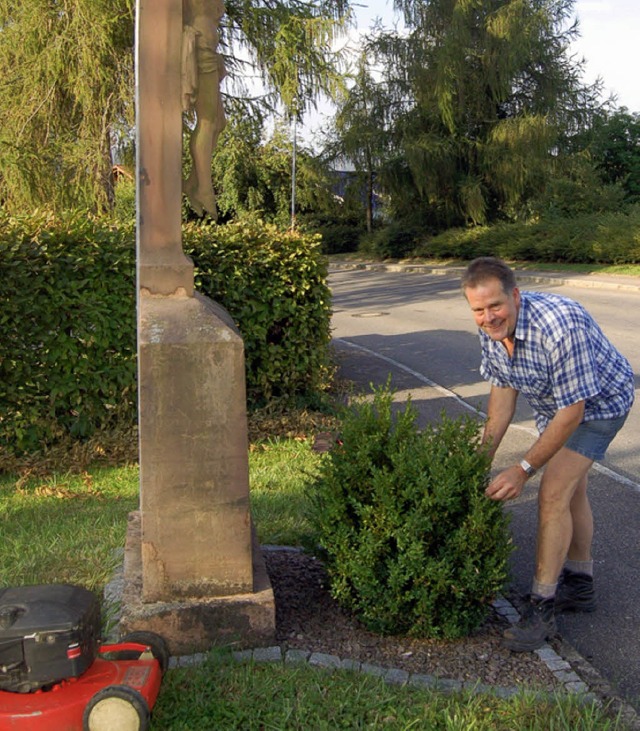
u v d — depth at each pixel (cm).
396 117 3603
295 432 783
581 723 305
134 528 452
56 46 1525
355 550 370
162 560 359
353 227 4494
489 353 382
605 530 537
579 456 369
